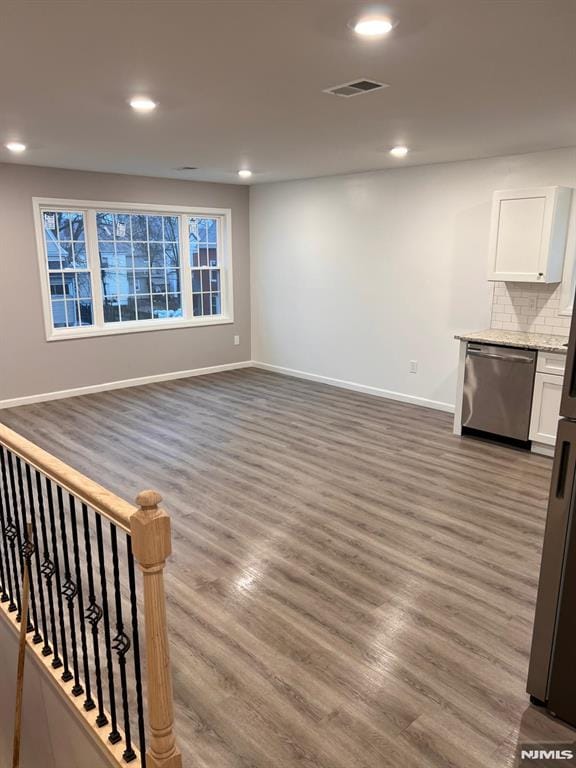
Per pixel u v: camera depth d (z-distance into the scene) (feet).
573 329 6.18
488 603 9.00
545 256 15.23
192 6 6.38
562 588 6.49
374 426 18.04
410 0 6.24
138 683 5.89
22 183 19.04
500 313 17.54
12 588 8.84
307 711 6.87
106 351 22.11
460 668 7.59
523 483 13.65
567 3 6.33
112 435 17.02
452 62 8.32
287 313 24.84
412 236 19.56
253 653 7.86
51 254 20.51
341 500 12.69
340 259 22.12
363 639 8.15
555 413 15.01
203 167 19.42
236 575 9.75
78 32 7.16
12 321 19.63
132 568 5.68
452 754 6.29
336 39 7.44
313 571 9.88
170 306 24.27
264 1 6.24
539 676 6.84
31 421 18.34
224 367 26.17
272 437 16.93
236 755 6.26
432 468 14.58
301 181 22.99
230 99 10.39
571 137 13.93
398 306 20.45
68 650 7.91
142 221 22.74
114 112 11.44
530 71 8.74
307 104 10.80
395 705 6.97
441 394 19.72
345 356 22.74
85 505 6.28
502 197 15.79
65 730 7.36
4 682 9.48
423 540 10.95
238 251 25.61
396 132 13.41
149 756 5.53
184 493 13.01
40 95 10.15
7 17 6.69
